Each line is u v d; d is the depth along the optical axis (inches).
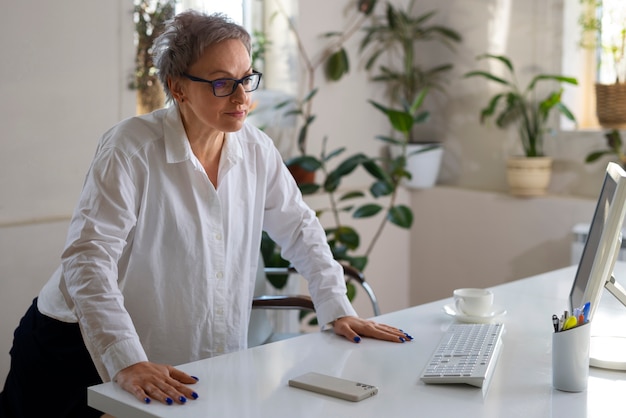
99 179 68.6
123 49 124.4
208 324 77.2
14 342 80.9
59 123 118.7
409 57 166.9
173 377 60.7
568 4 149.8
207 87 68.2
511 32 157.4
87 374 75.7
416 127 175.6
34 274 117.7
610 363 64.1
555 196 151.7
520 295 89.9
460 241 166.2
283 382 60.8
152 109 129.3
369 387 58.3
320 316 77.6
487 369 60.6
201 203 74.6
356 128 163.5
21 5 113.2
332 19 156.0
